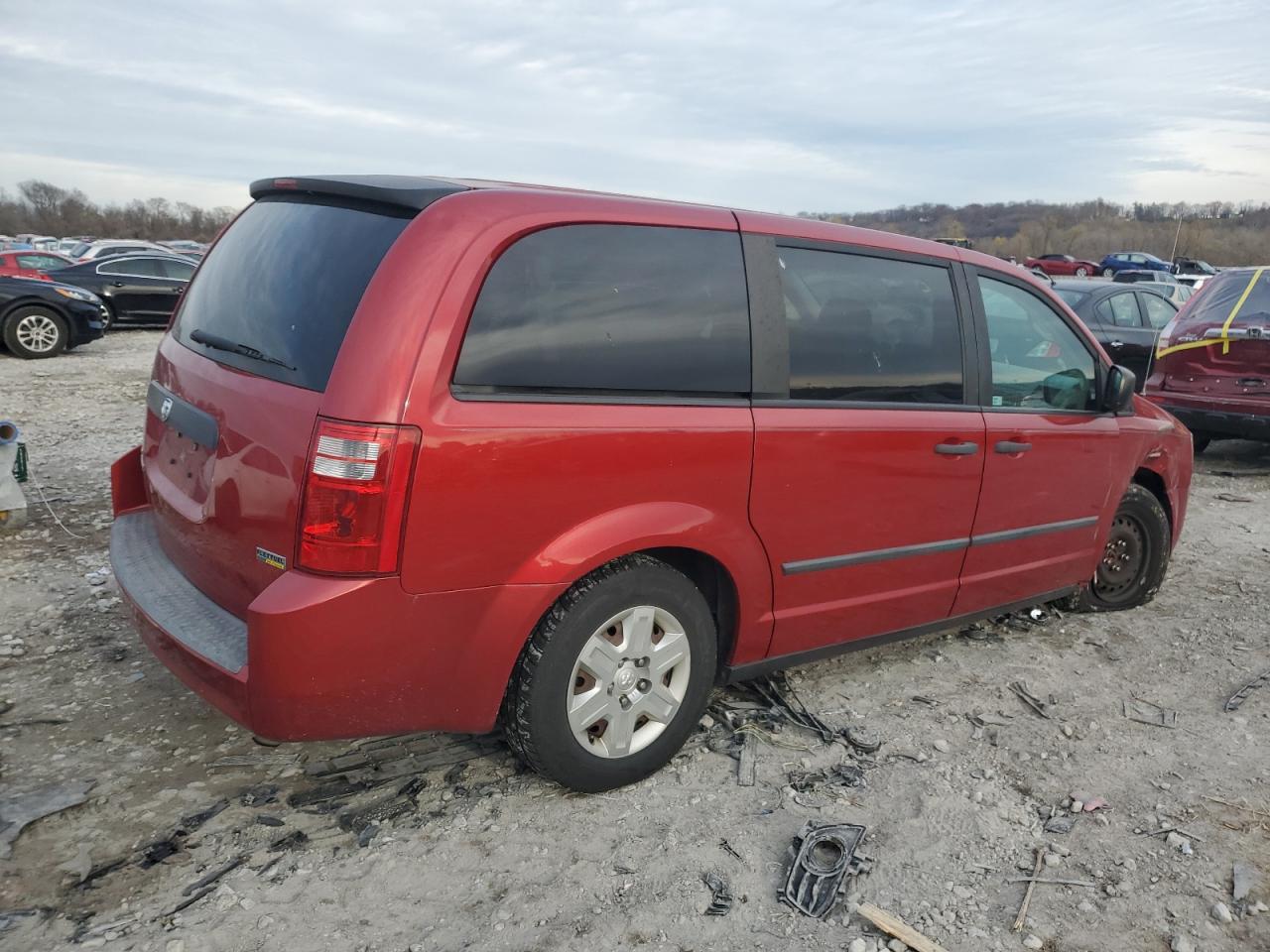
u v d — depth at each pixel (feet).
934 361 11.99
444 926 8.02
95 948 7.55
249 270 9.89
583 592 9.20
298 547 8.00
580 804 9.81
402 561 8.07
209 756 10.38
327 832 9.16
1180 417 27.84
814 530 10.87
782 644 11.21
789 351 10.51
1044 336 13.66
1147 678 13.65
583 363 9.02
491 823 9.41
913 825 9.77
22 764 10.09
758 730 11.48
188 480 9.82
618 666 9.64
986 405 12.62
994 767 11.02
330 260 8.87
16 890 8.18
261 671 7.95
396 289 8.09
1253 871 9.27
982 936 8.23
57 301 44.93
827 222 11.39
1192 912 8.66
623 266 9.37
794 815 9.83
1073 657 14.28
